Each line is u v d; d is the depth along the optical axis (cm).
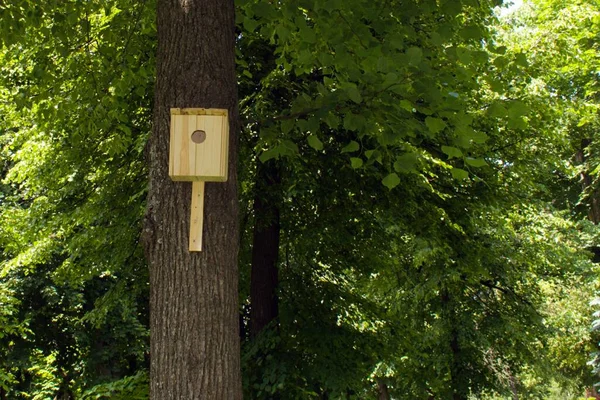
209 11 399
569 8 1309
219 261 372
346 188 892
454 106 377
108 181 941
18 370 1388
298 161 798
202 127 371
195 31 394
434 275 1363
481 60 391
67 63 717
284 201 915
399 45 399
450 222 971
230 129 396
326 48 542
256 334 884
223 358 362
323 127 822
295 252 1013
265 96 786
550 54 1144
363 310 1001
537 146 1188
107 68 648
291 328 899
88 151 934
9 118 1009
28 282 1376
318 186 880
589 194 1842
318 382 846
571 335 1812
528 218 1482
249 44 804
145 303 1478
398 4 451
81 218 947
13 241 1148
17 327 1222
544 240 1512
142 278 1039
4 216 1109
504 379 1648
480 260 1209
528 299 1589
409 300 1551
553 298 1795
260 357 819
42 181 1006
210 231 374
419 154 746
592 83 1488
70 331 1461
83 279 1087
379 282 1447
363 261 1026
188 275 365
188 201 375
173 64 393
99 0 637
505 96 936
